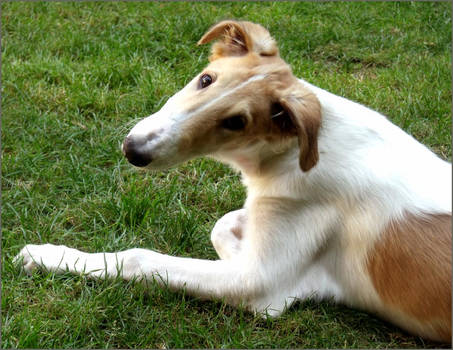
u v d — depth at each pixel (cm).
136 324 142
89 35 219
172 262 146
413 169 144
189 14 235
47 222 161
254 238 145
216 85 138
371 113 149
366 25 244
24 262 150
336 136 144
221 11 240
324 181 142
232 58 143
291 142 143
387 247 140
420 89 204
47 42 213
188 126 136
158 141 135
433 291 137
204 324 144
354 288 145
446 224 140
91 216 163
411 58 223
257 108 138
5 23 221
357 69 218
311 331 144
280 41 222
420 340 143
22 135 180
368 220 142
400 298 140
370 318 146
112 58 206
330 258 146
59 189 170
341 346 142
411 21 247
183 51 213
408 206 141
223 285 144
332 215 143
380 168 143
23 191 166
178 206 167
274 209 144
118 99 192
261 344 141
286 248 144
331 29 233
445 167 147
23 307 144
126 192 168
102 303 143
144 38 217
